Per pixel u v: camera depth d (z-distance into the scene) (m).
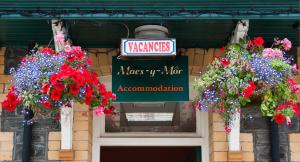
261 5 4.88
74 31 5.43
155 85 5.77
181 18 4.93
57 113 4.90
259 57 4.72
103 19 4.98
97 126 6.10
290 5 4.88
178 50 5.86
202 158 6.04
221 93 4.67
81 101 4.56
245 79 4.61
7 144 5.73
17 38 5.70
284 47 5.24
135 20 5.08
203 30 5.40
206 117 6.16
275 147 5.62
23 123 5.61
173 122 6.31
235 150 5.58
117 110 6.30
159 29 5.21
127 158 7.81
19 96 4.63
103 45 5.82
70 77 4.45
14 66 5.89
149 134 6.22
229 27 5.32
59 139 5.72
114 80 5.78
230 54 4.82
